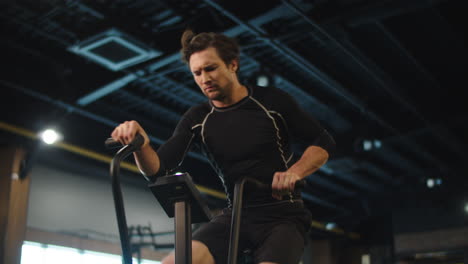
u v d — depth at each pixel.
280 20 5.50
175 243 1.30
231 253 1.21
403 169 10.45
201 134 1.59
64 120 7.25
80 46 5.25
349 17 5.22
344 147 8.36
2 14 5.20
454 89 7.22
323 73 6.41
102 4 5.06
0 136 6.73
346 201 11.77
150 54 5.34
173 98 7.17
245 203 1.52
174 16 5.33
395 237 11.34
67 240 7.90
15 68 6.03
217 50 1.46
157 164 1.46
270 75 6.16
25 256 7.26
